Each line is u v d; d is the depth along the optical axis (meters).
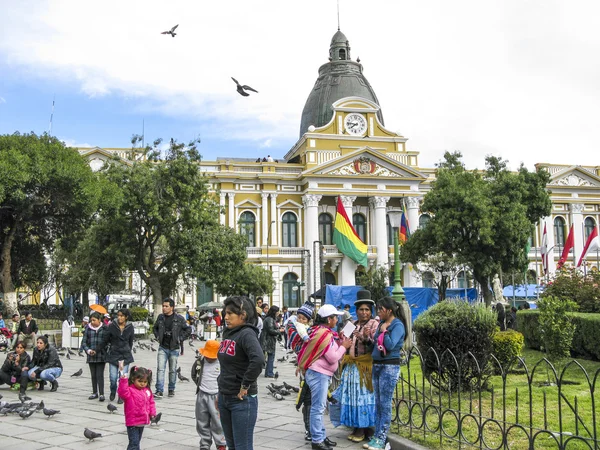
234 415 6.74
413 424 9.73
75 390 14.71
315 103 60.19
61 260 44.91
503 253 37.41
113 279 40.62
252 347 6.73
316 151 55.59
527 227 37.66
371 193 55.19
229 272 37.94
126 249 35.38
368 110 57.50
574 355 16.62
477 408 10.51
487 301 38.50
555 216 61.41
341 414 9.35
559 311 14.07
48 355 14.66
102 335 13.15
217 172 55.12
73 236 37.44
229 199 55.31
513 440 8.52
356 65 61.59
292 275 55.12
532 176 40.59
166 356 13.62
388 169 55.75
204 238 36.81
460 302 12.04
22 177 30.28
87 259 39.00
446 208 38.66
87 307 45.81
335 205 56.78
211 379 8.67
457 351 11.43
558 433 7.84
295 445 9.26
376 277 43.94
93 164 51.97
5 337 24.52
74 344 25.88
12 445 9.16
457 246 38.53
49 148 34.00
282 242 56.09
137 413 8.34
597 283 20.06
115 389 13.15
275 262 54.56
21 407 11.60
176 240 36.44
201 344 30.59
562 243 61.06
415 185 56.22
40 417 11.30
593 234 43.81
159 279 40.00
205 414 8.68
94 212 35.91
